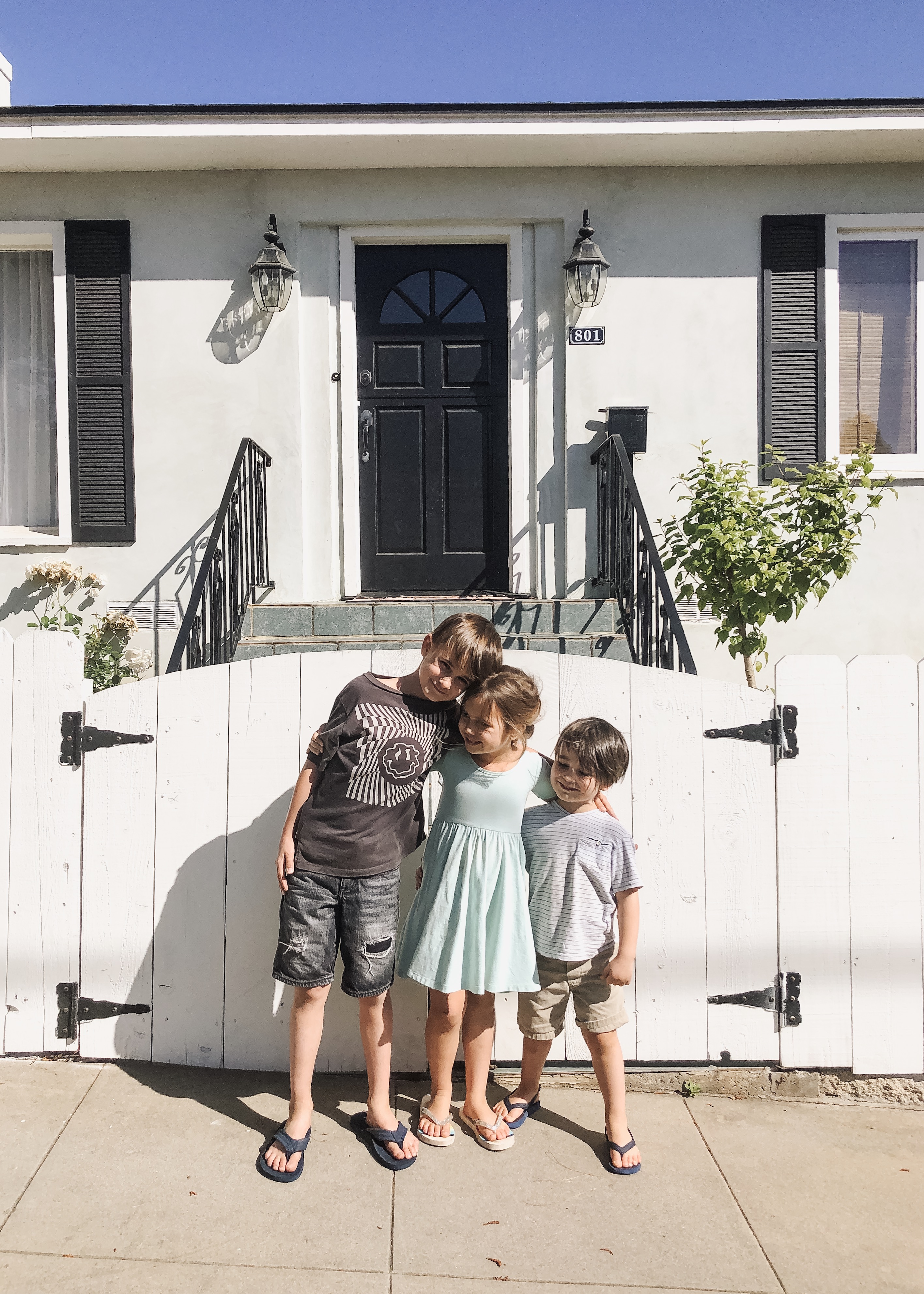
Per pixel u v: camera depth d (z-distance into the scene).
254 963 2.69
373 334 5.62
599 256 5.19
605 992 2.38
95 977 2.70
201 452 5.39
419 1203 2.18
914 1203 2.25
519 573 5.57
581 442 5.46
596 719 2.37
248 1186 2.22
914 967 2.71
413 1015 2.69
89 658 5.02
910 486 5.46
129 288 5.36
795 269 5.45
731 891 2.71
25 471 5.62
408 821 2.37
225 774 2.68
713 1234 2.11
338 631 4.96
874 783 2.70
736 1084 2.73
